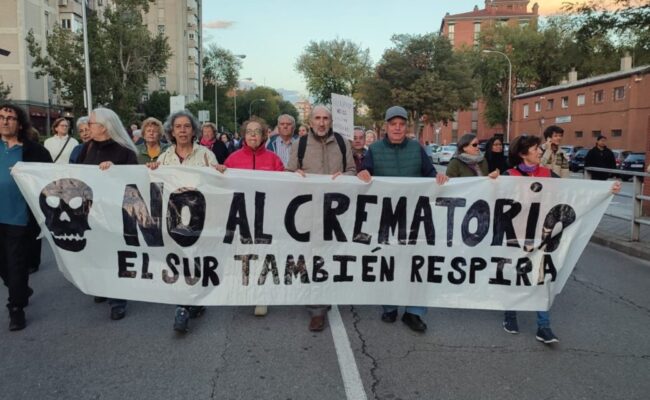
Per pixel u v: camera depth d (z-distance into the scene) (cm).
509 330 461
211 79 9819
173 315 493
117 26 3244
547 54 5675
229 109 10100
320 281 471
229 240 464
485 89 5969
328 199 468
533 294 458
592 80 4431
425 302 473
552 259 461
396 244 472
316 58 7000
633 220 857
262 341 432
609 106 4231
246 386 353
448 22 8875
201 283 462
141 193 460
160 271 462
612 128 4197
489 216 466
